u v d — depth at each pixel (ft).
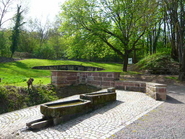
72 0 57.62
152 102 21.09
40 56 116.06
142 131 11.76
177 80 47.03
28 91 27.45
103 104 19.49
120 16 62.08
